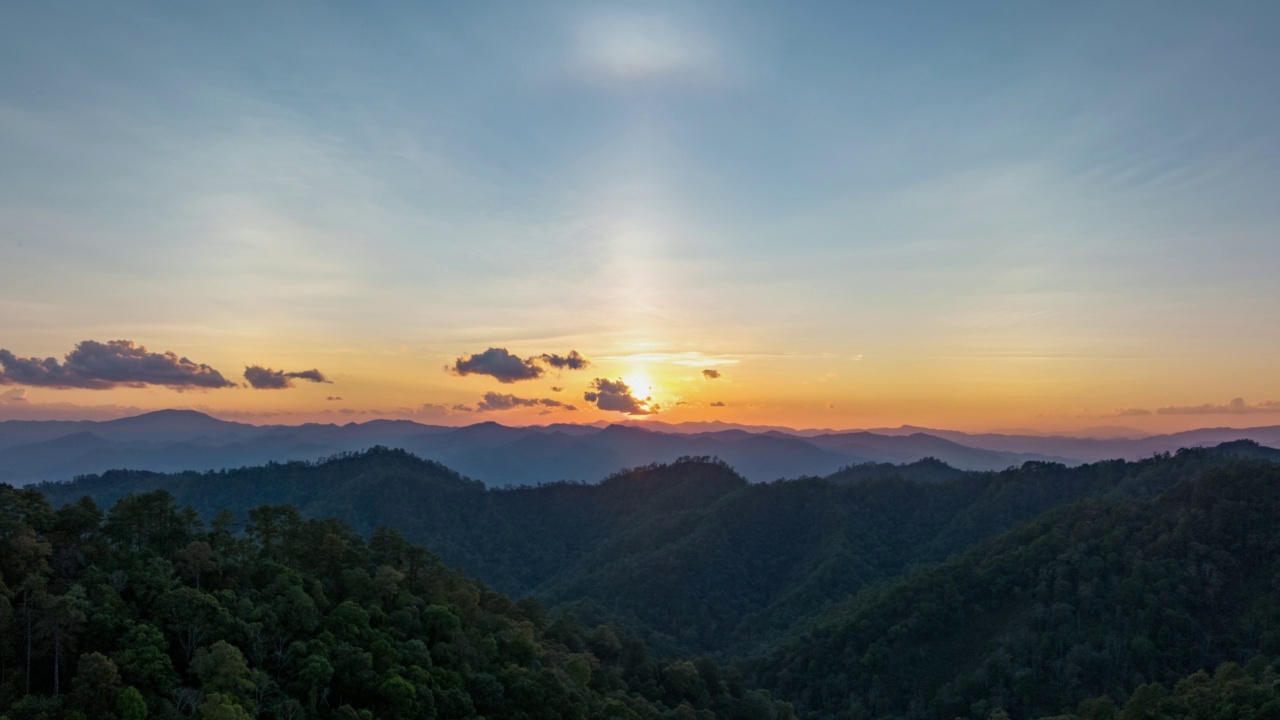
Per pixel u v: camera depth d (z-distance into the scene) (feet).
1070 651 453.99
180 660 237.25
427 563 380.17
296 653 253.44
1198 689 370.94
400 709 249.96
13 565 225.97
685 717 380.17
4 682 205.98
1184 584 465.47
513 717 292.20
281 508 328.29
